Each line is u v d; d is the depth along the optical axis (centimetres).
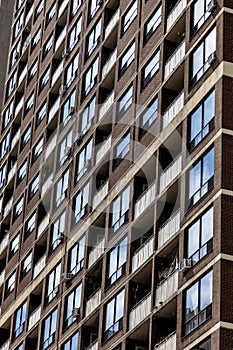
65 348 6625
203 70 5766
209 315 5100
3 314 8062
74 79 7712
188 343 5200
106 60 7256
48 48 8588
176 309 5562
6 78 9700
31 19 9350
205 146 5541
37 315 7306
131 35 6881
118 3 7425
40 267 7481
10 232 8412
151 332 5631
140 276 5975
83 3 7969
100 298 6303
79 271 6725
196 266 5328
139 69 6594
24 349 7419
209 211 5347
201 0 5997
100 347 6125
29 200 8112
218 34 5703
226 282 5075
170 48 6338
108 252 6366
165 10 6444
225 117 5453
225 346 4934
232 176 5331
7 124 9269
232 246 5169
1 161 9162
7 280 8194
